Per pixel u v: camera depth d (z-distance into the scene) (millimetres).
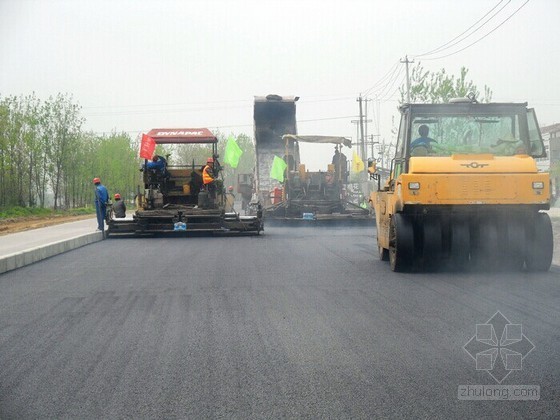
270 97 31312
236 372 5094
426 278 10156
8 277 11570
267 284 9750
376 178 13008
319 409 4238
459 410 4188
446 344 5840
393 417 4078
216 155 22188
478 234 10844
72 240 17438
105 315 7531
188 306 7992
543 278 10000
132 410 4289
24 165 40594
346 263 12453
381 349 5711
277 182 30547
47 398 4566
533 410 4176
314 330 6512
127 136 53000
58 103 42562
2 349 5996
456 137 11359
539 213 10781
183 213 20984
